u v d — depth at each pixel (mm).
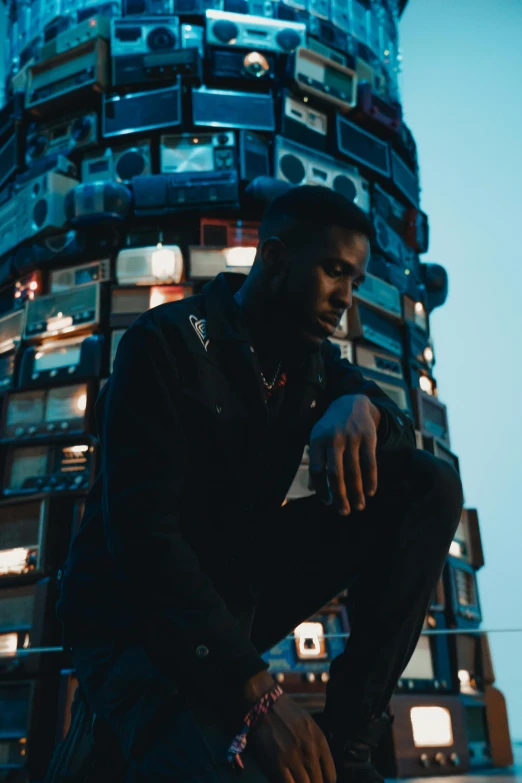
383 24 5480
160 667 666
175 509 743
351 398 819
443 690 3709
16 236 4602
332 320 838
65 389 4051
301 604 919
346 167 4656
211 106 4434
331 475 758
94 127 4570
